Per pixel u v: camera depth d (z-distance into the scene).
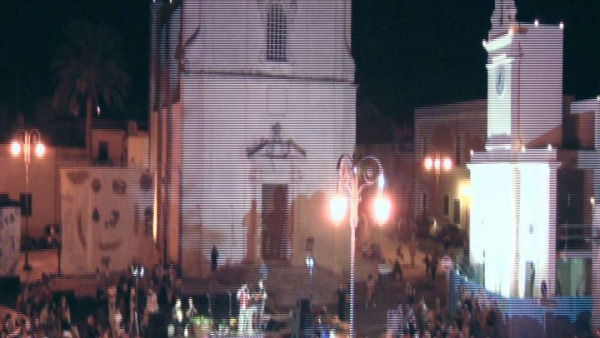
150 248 37.91
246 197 36.41
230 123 36.34
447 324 28.17
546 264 29.50
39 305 27.50
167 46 40.03
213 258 35.50
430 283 37.09
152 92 45.16
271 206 36.91
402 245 49.25
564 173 33.22
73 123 63.94
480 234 32.38
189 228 36.00
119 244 36.91
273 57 36.91
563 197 33.19
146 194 37.78
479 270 32.28
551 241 29.48
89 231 36.44
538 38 30.89
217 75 36.16
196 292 34.66
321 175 37.09
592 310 28.50
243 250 36.25
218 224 36.16
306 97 37.03
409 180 57.28
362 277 37.19
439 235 48.19
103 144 59.06
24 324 23.52
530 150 29.77
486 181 31.91
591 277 30.58
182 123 36.06
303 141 37.03
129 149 55.44
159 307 30.50
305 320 26.91
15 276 33.56
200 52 36.12
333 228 37.03
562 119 32.56
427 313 26.77
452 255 44.03
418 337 25.11
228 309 32.12
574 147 33.59
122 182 37.00
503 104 31.36
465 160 49.50
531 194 29.94
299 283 35.47
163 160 41.38
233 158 36.38
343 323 29.30
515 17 31.03
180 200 36.06
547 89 30.95
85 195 36.41
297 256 36.62
